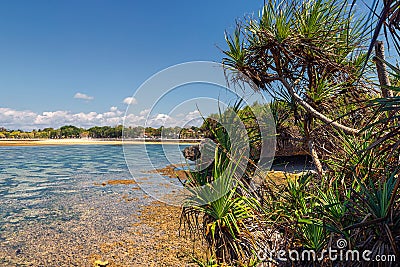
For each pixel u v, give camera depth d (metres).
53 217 7.30
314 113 2.94
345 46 2.94
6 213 7.71
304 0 2.95
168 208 7.72
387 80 2.53
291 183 3.10
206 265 3.32
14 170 16.11
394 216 1.92
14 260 4.91
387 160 2.32
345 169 2.70
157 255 4.81
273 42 2.96
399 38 1.55
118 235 5.91
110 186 11.13
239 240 2.92
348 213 2.17
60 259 4.93
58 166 17.77
